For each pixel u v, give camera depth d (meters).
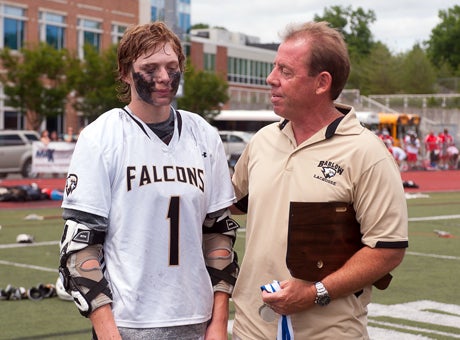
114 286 3.49
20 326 7.72
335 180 3.53
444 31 113.75
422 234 15.19
